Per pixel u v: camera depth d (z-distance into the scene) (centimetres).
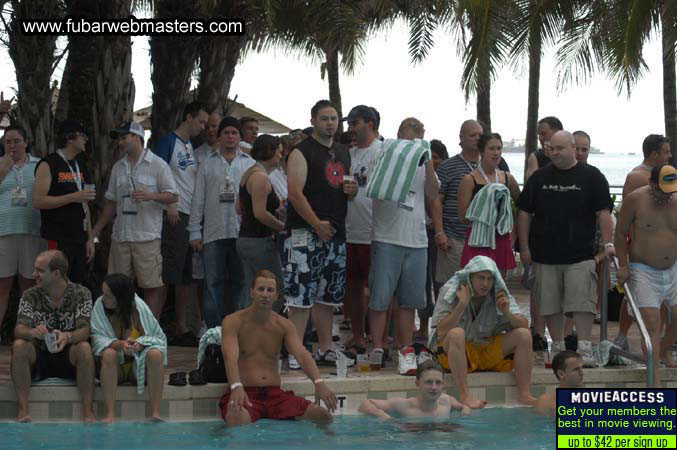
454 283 1065
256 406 945
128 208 1169
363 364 1073
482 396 1052
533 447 855
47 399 944
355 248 1135
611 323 1509
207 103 1509
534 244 1118
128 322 960
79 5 1364
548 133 1238
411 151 1071
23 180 1149
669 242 1084
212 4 1402
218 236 1167
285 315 1355
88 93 1764
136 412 955
